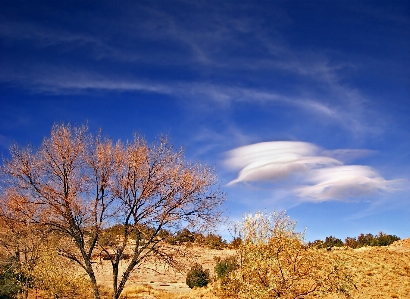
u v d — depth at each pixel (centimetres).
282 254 1353
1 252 2050
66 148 1684
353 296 1856
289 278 1325
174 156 1755
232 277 1412
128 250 1792
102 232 1691
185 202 1673
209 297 2092
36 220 1669
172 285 2814
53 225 1677
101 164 1708
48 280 1898
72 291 2000
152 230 1702
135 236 1781
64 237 1783
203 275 2742
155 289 2598
